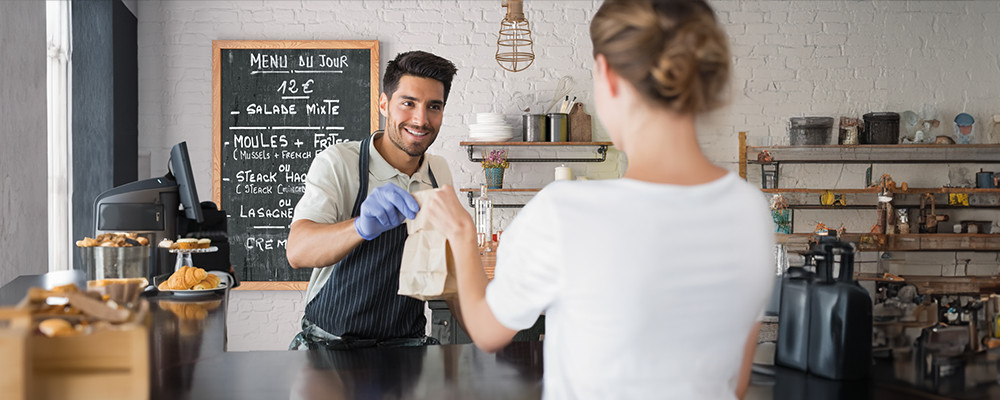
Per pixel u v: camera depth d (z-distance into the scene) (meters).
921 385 1.20
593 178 4.68
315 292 1.95
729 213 0.78
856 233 4.59
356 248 1.87
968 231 4.62
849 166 4.74
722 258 0.77
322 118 4.52
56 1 3.66
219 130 4.50
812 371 1.30
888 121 4.50
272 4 4.54
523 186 4.69
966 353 1.25
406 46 4.59
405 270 1.36
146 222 2.36
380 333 1.90
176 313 1.86
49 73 3.61
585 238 0.75
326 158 1.95
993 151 4.71
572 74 4.62
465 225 1.01
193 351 1.51
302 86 4.52
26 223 2.82
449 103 4.61
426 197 1.39
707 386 0.78
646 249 0.74
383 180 1.97
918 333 1.27
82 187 3.88
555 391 0.80
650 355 0.76
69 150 3.82
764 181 4.67
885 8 4.67
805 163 4.73
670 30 0.74
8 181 2.64
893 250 4.38
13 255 2.69
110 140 3.90
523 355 1.54
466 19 4.60
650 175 0.78
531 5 4.61
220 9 4.53
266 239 4.54
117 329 1.00
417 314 1.97
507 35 4.61
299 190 4.54
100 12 3.90
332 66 4.52
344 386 1.31
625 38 0.75
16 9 2.73
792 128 4.54
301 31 4.56
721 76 0.76
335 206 1.91
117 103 4.00
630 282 0.74
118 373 1.00
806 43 4.67
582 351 0.77
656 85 0.74
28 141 2.85
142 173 4.49
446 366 1.45
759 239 0.79
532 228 0.78
